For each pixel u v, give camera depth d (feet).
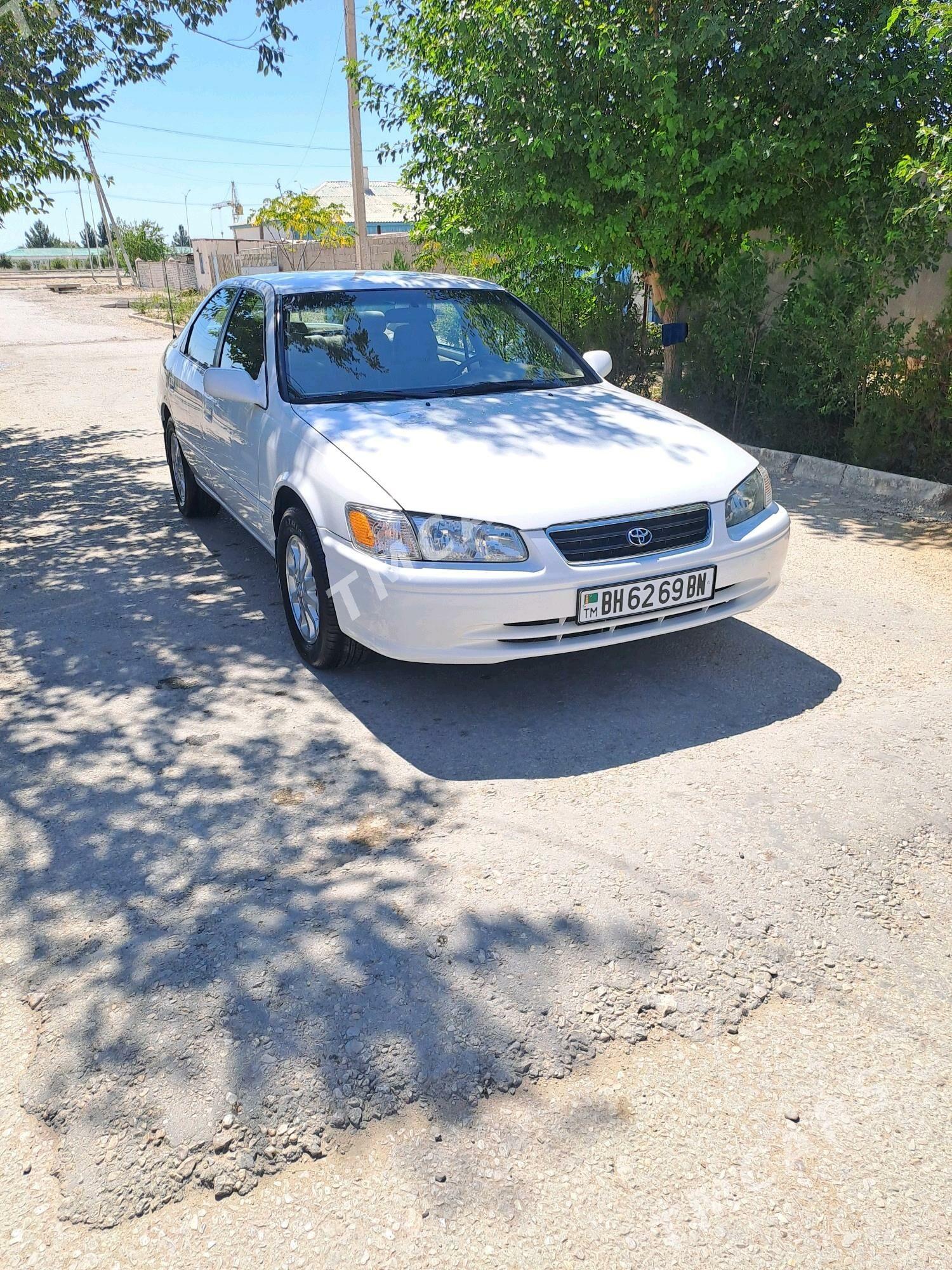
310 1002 7.72
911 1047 7.30
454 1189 6.22
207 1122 6.71
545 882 9.14
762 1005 7.68
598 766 11.27
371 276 17.54
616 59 24.39
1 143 31.17
